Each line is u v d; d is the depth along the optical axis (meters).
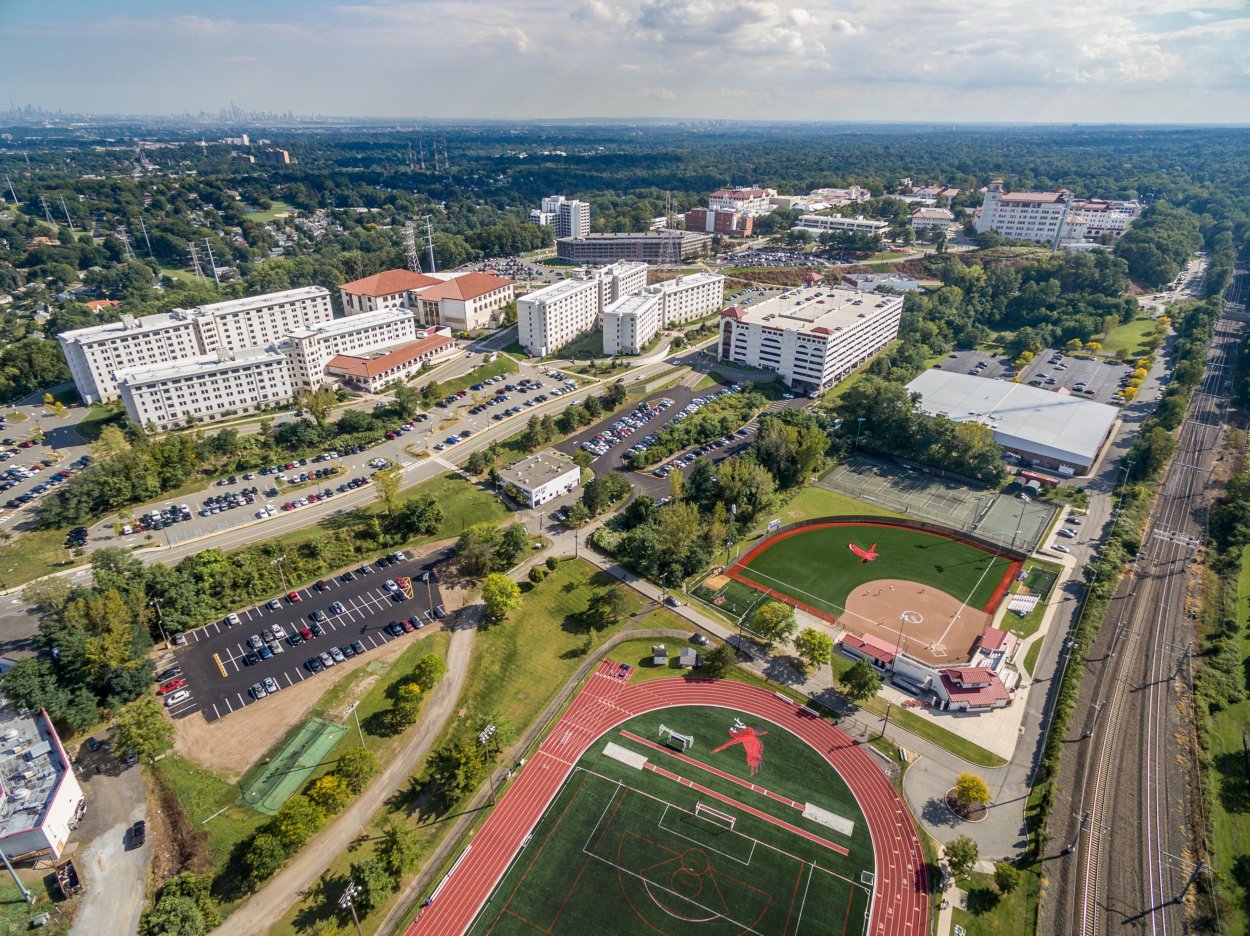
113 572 158.25
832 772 130.62
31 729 126.00
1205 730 136.50
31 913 103.44
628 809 123.44
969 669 147.38
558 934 104.81
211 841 115.31
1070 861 114.19
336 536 188.62
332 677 148.12
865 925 106.44
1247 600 172.50
